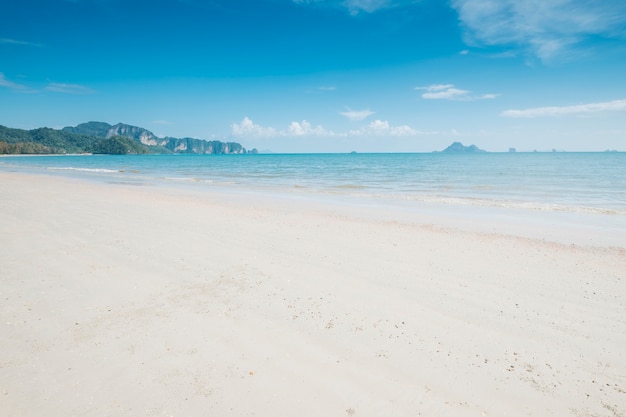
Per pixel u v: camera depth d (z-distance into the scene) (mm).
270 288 6754
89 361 4406
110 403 3723
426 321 5590
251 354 4625
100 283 6805
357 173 46344
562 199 20422
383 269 7895
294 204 18016
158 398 3801
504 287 6977
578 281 7336
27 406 3666
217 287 6758
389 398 3893
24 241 9391
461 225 12961
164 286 6754
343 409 3715
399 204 18391
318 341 4969
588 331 5344
